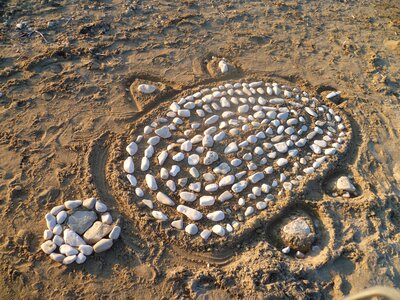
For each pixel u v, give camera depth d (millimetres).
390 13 2949
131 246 1521
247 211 1662
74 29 2408
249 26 2645
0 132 1848
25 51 2232
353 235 1619
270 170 1811
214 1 2805
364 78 2393
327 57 2500
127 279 1436
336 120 2098
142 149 1849
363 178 1841
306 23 2746
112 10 2588
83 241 1496
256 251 1542
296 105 2115
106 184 1715
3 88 2031
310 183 1785
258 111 2047
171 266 1489
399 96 2311
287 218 1688
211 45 2457
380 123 2125
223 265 1512
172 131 1936
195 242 1552
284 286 1445
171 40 2443
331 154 1916
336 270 1519
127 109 2023
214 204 1684
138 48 2354
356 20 2844
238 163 1820
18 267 1433
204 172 1788
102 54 2275
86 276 1434
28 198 1625
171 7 2695
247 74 2330
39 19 2451
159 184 1730
